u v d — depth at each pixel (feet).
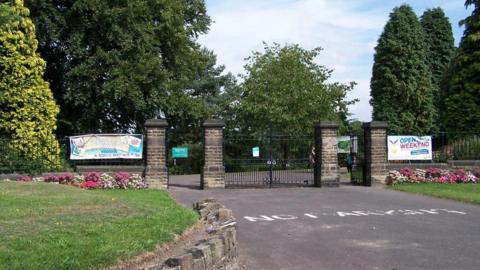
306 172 83.61
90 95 87.81
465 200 51.16
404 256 27.91
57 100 94.27
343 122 138.00
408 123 144.46
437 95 159.33
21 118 71.67
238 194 58.49
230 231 24.21
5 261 18.20
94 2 83.97
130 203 34.42
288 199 53.57
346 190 63.10
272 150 76.23
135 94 86.79
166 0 96.02
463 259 27.22
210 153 65.57
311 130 122.11
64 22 85.15
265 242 31.71
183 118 104.22
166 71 93.25
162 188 63.16
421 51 148.56
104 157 64.28
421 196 56.29
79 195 35.53
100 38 89.71
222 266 21.76
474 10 107.65
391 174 68.03
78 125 91.45
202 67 117.70
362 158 72.84
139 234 24.20
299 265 26.25
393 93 147.64
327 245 30.78
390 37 148.56
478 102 106.22
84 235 22.99
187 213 33.22
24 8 72.43
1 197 32.55
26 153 67.72
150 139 63.87
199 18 121.60
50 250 19.97
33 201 31.35
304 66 130.00
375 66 152.35
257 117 124.77
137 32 89.81
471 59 106.73
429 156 70.69
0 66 71.05
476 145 73.36
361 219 40.27
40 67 74.13
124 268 19.84
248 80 128.67
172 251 23.15
